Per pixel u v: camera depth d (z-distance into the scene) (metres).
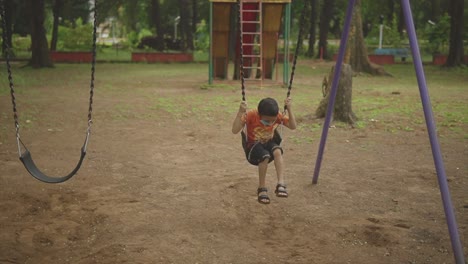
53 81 23.42
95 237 5.79
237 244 5.59
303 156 9.52
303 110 14.81
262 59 22.47
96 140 10.75
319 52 43.72
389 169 8.60
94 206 6.71
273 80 22.72
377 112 14.33
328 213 6.54
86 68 32.19
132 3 58.81
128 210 6.56
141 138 10.99
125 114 14.09
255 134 6.06
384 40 51.81
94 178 7.97
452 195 7.23
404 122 12.86
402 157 9.42
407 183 7.82
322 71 31.50
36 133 11.44
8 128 11.90
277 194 5.78
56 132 11.57
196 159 9.28
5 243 5.54
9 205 6.69
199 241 5.65
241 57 6.07
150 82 23.42
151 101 16.77
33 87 20.89
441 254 5.35
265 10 20.89
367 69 27.55
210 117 13.71
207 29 58.66
